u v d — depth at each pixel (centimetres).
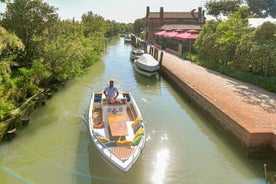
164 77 2461
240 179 835
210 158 965
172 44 3897
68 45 1733
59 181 809
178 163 928
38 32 1680
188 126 1265
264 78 1622
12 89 1243
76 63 1841
